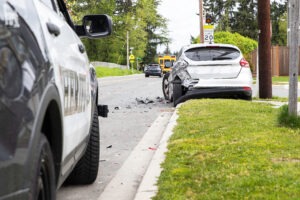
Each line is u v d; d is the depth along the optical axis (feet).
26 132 8.89
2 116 8.09
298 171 19.49
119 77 209.26
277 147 24.38
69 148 13.98
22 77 8.96
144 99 71.51
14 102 8.49
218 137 28.19
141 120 45.01
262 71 59.31
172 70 57.77
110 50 323.78
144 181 20.38
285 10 288.51
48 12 13.12
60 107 11.78
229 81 52.24
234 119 34.86
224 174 19.65
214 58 52.90
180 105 48.14
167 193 18.02
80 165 20.53
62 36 14.33
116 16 319.47
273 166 20.48
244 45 172.14
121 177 23.11
